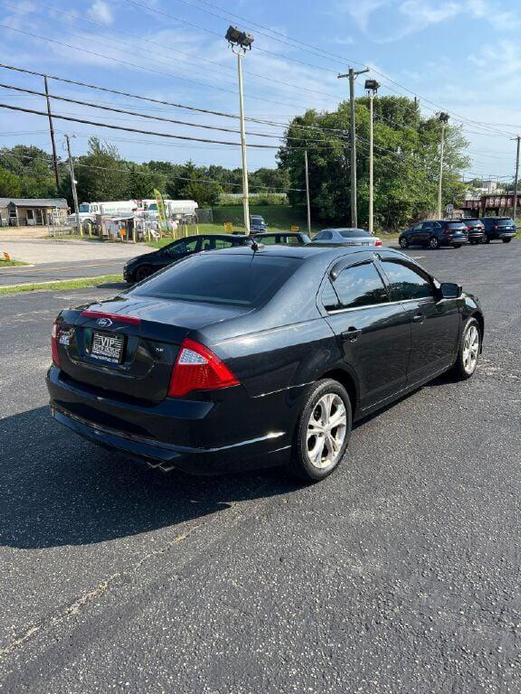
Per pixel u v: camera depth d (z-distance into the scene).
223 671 2.12
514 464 3.92
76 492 3.54
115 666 2.15
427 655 2.19
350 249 4.23
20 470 3.84
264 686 2.05
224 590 2.59
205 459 3.00
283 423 3.31
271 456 3.30
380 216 59.53
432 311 4.87
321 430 3.61
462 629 2.33
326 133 60.03
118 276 17.45
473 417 4.84
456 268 18.88
